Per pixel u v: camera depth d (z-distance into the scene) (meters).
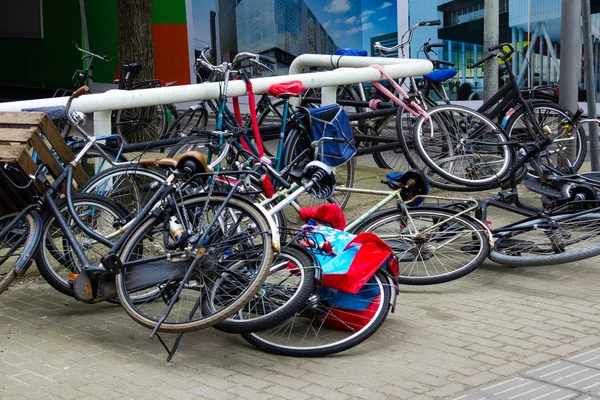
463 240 5.32
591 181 5.86
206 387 3.63
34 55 17.22
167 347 4.16
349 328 4.25
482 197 7.69
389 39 15.15
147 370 3.84
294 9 15.39
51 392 3.55
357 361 3.97
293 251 4.09
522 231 5.52
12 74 17.62
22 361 3.93
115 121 8.93
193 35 15.71
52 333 4.35
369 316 4.18
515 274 5.52
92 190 5.04
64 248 4.75
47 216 4.63
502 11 14.60
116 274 4.13
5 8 17.02
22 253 4.39
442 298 5.00
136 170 5.09
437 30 14.70
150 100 6.09
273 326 4.01
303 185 4.65
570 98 8.13
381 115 7.84
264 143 6.49
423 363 3.94
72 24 16.44
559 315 4.67
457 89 14.70
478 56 14.39
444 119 7.23
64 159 4.79
